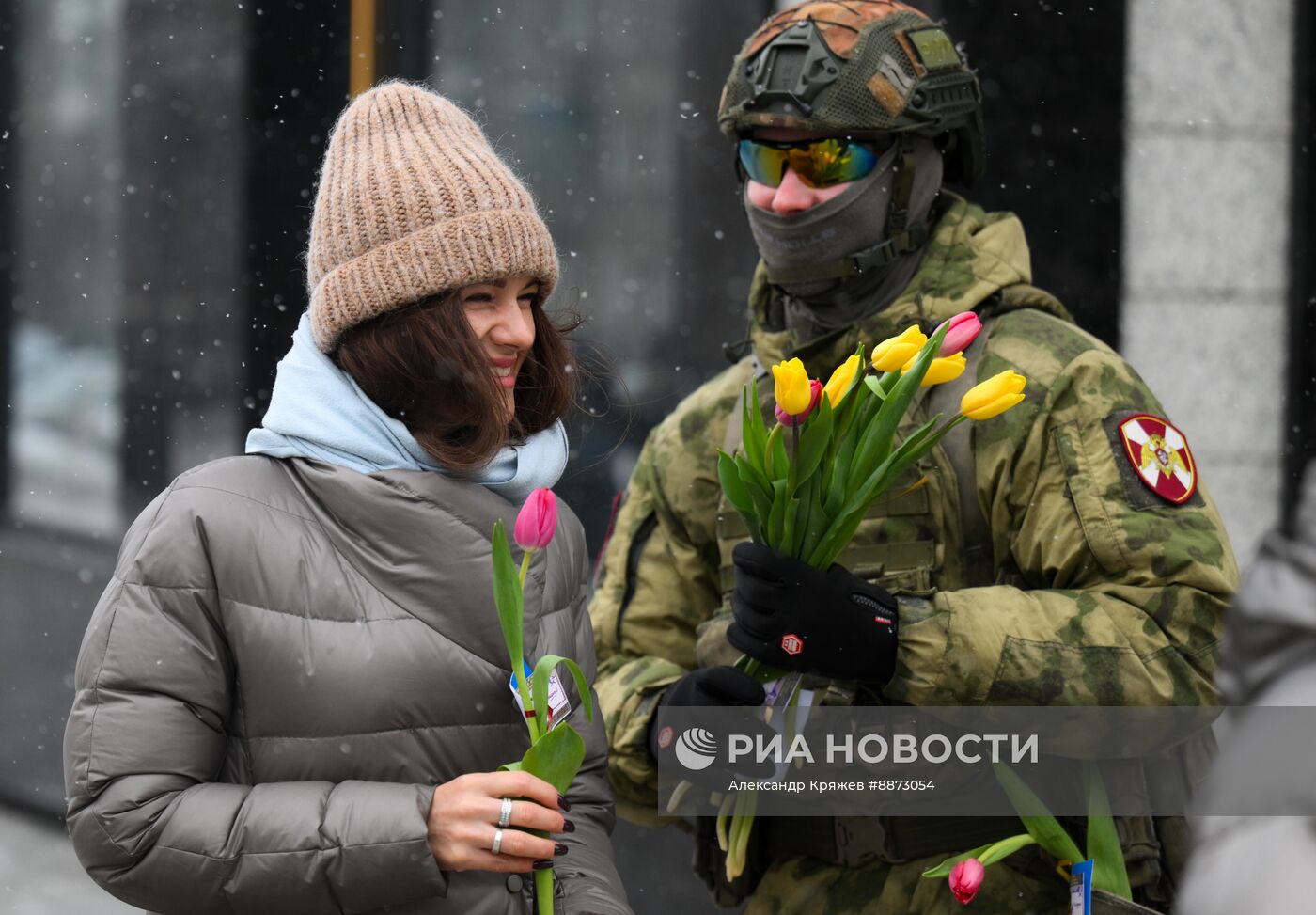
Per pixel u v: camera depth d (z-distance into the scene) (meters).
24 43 10.51
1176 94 7.30
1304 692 1.94
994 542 4.34
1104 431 4.23
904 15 4.57
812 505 4.04
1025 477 4.27
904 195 4.54
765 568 4.05
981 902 4.33
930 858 4.39
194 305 9.59
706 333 7.88
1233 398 7.45
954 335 3.91
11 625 11.58
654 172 7.91
